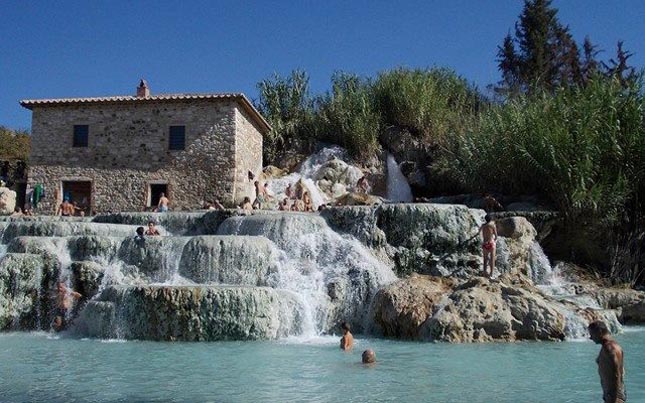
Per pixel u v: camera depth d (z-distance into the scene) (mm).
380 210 22000
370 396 9477
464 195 30672
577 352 13555
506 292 16281
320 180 37812
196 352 13672
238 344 14922
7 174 44219
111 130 34188
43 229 22188
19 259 18469
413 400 9211
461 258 20938
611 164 25172
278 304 16328
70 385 10281
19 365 12102
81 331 16594
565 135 25547
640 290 21812
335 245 21094
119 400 9258
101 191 33781
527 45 53438
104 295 16516
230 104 33562
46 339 15859
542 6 53656
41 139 34531
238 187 33594
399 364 12180
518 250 21547
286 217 21812
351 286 18828
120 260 19594
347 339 14242
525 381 10539
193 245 19359
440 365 12070
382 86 44469
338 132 43062
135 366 12000
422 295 16766
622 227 24047
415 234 21484
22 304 18203
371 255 21000
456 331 15242
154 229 22766
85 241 19891
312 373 11281
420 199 31531
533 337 15312
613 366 7039
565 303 16672
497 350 13867
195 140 33500
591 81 29453
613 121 25578
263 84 45969
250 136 36812
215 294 15594
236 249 19250
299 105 45719
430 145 40719
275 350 14031
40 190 33938
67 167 34156
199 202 33062
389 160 40844
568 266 23203
